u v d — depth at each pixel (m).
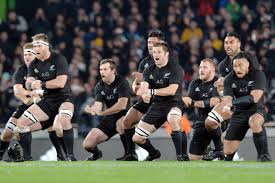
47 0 59.41
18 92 34.81
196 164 28.38
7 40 55.72
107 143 39.62
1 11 58.16
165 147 39.25
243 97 32.06
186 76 52.41
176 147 32.97
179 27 56.62
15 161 31.33
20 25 57.00
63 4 58.22
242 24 56.66
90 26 57.16
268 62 53.31
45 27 56.88
